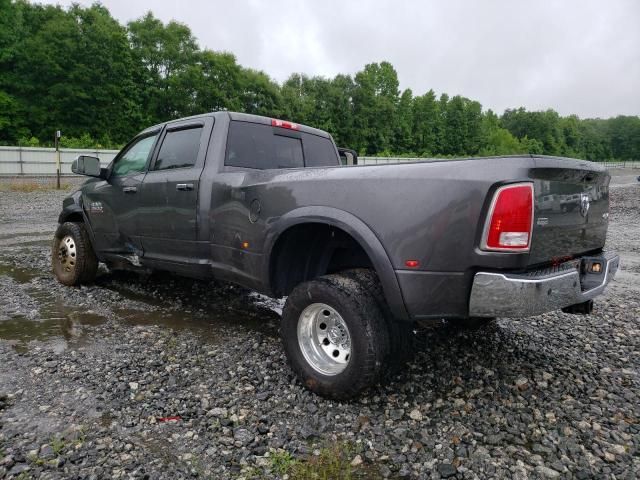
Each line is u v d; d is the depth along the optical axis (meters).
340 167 2.98
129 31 59.00
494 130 114.81
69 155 34.50
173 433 2.50
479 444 2.47
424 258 2.55
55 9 52.72
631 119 157.50
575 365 3.48
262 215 3.31
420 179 2.57
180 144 4.30
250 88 62.66
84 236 5.42
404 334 2.94
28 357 3.44
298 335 3.03
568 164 2.69
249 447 2.39
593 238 3.21
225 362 3.45
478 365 3.45
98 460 2.24
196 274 4.05
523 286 2.36
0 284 5.60
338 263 3.40
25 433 2.45
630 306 5.07
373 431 2.56
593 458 2.35
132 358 3.47
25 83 47.41
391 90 85.88
